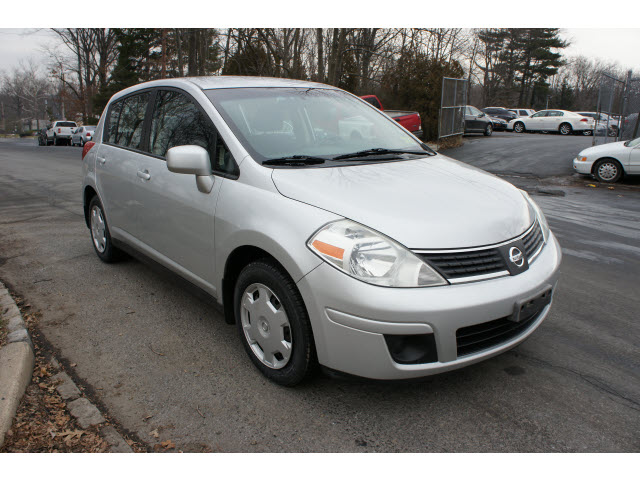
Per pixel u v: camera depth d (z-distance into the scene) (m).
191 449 2.29
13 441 2.29
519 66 63.53
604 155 11.47
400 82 21.33
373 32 24.45
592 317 3.81
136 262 4.92
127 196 4.03
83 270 4.67
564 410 2.62
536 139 23.06
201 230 3.12
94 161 4.66
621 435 2.42
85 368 2.97
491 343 2.56
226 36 25.98
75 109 54.12
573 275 4.81
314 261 2.38
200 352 3.18
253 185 2.82
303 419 2.52
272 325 2.71
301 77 24.44
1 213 7.36
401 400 2.69
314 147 3.26
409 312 2.23
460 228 2.46
